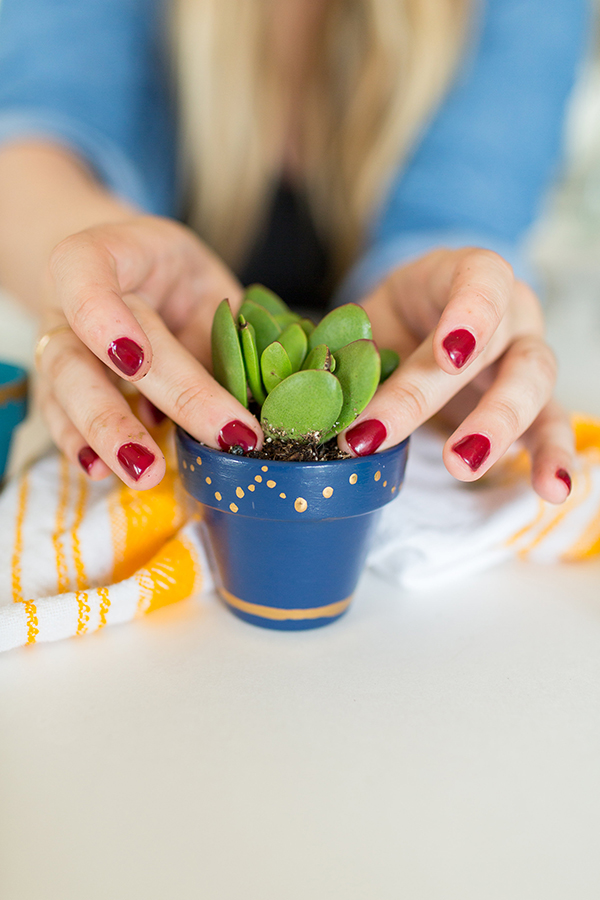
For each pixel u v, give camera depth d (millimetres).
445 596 387
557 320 1062
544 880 269
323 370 321
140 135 760
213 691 327
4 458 434
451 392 355
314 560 343
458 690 331
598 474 406
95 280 324
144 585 358
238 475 328
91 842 274
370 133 828
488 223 780
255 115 808
